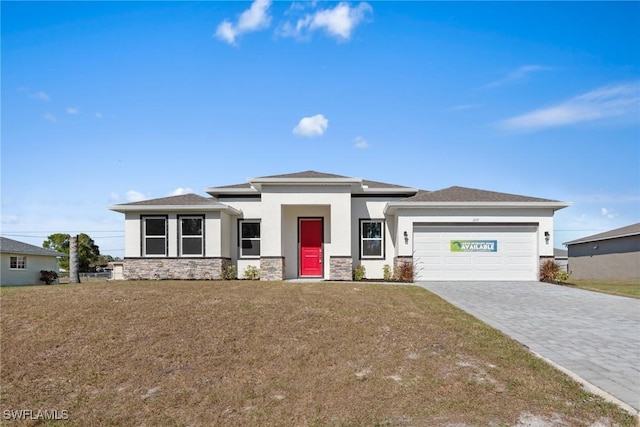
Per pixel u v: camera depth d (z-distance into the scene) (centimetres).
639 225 2817
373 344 781
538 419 502
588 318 1008
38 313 977
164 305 1034
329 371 673
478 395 571
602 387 584
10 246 3020
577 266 3278
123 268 1958
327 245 1934
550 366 666
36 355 764
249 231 2047
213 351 764
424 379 629
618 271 2800
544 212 1803
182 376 675
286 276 1931
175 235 1941
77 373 698
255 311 984
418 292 1321
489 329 880
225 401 593
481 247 1805
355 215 1986
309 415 545
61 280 4056
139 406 593
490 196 1878
